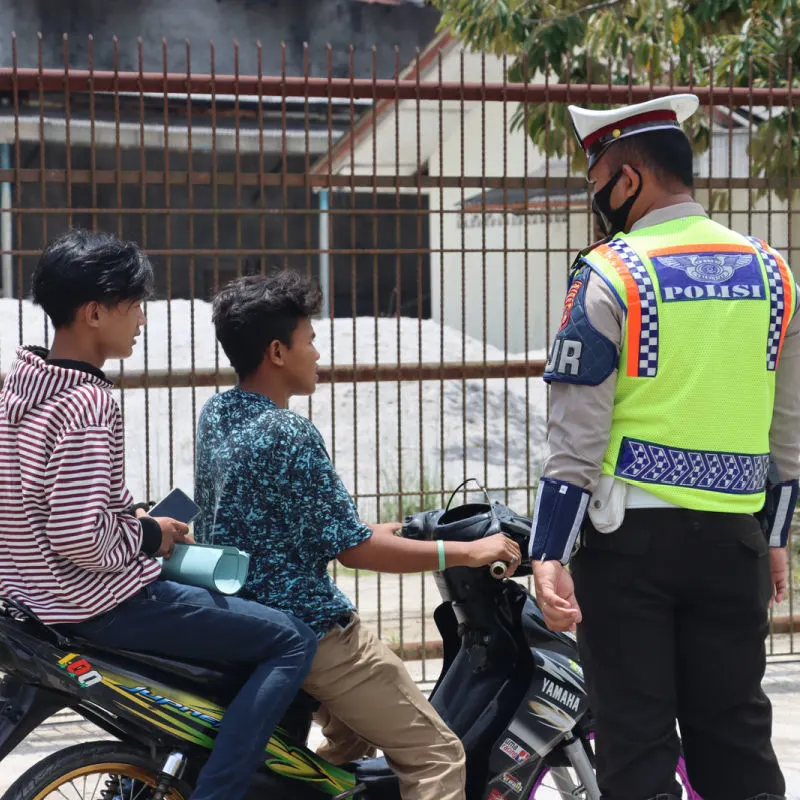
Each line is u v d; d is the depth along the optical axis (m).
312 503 2.93
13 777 4.20
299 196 21.52
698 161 10.54
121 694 2.74
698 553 2.66
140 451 10.05
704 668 2.75
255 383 3.09
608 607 2.71
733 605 2.71
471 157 14.81
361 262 22.27
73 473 2.59
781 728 4.72
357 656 3.01
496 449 10.83
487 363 5.24
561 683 3.20
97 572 2.67
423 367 5.17
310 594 2.96
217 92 4.86
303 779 3.04
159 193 20.67
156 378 4.91
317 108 16.22
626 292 2.65
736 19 9.28
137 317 2.86
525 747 3.18
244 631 2.79
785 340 2.82
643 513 2.67
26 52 19.62
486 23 9.25
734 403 2.67
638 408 2.67
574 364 2.66
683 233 2.74
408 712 3.03
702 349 2.65
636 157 2.79
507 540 3.00
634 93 5.36
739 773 2.79
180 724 2.81
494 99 5.16
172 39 20.25
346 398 11.16
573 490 2.66
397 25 20.98
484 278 5.18
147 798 2.90
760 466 2.74
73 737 4.66
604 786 2.74
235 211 4.89
